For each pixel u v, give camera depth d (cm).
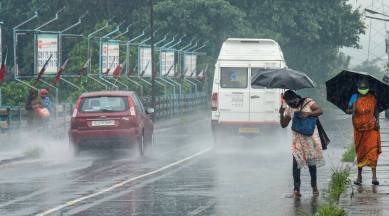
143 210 2381
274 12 13425
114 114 4375
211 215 2273
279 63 5062
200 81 12125
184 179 3216
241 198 2622
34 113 5228
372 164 2864
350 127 7212
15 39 6188
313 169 2684
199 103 11269
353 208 2322
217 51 12762
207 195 2705
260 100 5047
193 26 12550
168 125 8019
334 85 2891
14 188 2958
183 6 12544
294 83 2688
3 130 5131
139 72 8506
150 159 4203
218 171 3531
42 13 12750
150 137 4756
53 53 6359
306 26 13700
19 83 7331
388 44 10700
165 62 9306
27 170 3656
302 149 2648
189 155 4450
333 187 2734
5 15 12888
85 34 11925
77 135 4369
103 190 2878
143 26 12500
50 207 2459
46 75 6375
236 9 12750
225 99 5072
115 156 4419
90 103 4419
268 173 3425
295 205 2452
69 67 9169
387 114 8819
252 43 5103
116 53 7550
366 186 2834
